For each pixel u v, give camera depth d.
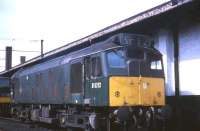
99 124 16.92
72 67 19.44
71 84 19.48
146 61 16.83
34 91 26.12
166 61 19.80
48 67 23.39
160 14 16.38
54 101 22.06
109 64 16.22
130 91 16.25
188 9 16.30
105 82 16.12
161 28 19.94
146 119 16.36
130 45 16.70
